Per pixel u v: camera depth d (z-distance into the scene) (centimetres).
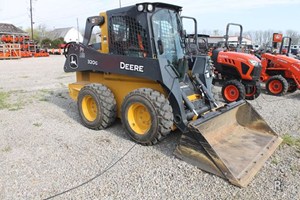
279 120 543
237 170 321
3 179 318
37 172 335
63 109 620
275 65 836
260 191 295
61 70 1465
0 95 767
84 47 492
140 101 391
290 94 827
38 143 421
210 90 483
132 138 418
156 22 409
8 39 2455
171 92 386
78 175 329
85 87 480
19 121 530
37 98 735
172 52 443
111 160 365
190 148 345
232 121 429
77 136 450
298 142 421
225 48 770
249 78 688
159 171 336
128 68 422
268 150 376
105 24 467
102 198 285
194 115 408
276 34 895
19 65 1756
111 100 464
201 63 460
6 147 406
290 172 332
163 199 284
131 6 417
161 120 376
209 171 328
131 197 287
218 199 283
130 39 426
